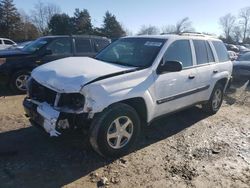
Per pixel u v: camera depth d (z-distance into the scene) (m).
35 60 8.67
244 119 6.99
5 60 8.36
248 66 11.27
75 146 4.91
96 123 4.23
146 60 5.08
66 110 4.11
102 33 69.44
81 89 4.05
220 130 6.14
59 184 3.92
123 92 4.40
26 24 65.62
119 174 4.21
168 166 4.50
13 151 4.66
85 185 3.92
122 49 5.63
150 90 4.84
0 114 6.49
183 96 5.68
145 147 5.12
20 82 8.59
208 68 6.40
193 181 4.12
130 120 4.61
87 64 4.84
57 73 4.48
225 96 9.38
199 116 6.96
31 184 3.89
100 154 4.49
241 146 5.36
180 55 5.66
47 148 4.84
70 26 67.31
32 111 4.57
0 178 3.98
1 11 61.91
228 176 4.29
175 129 6.06
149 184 4.01
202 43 6.46
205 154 4.97
